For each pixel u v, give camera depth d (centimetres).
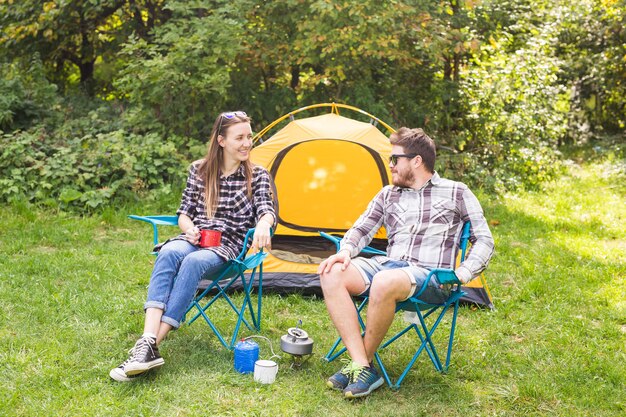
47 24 958
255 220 397
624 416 320
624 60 1231
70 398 316
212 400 318
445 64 966
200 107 850
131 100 823
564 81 1306
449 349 364
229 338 396
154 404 312
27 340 375
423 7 857
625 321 448
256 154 545
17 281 471
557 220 729
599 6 1213
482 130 930
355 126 546
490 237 349
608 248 628
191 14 854
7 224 617
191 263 350
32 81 893
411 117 927
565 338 411
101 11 990
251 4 832
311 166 601
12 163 707
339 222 613
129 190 720
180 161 766
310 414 310
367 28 809
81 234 606
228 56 805
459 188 361
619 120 1363
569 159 1115
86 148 755
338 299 334
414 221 360
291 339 352
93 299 444
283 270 495
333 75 835
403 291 326
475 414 318
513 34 1028
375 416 310
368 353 334
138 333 397
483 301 465
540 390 338
